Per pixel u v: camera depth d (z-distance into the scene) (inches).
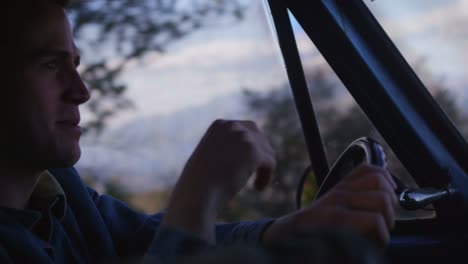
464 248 68.2
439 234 71.7
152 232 61.4
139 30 195.5
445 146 70.9
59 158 50.7
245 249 12.2
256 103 173.0
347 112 75.8
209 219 26.9
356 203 23.9
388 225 24.0
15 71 49.3
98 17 180.5
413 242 70.3
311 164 80.9
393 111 71.0
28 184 52.1
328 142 79.1
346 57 71.5
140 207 203.6
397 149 72.6
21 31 49.4
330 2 70.5
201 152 30.5
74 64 52.5
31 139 49.8
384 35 71.3
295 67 76.0
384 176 25.5
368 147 44.8
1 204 50.5
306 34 72.9
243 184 30.2
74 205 58.0
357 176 25.8
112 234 61.1
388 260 71.2
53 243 53.5
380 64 71.4
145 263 23.2
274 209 164.6
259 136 32.7
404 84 71.1
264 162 32.0
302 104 78.0
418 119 71.0
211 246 23.9
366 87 71.8
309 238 12.3
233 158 30.0
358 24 70.8
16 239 48.5
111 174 204.5
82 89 51.5
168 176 203.9
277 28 74.9
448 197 69.3
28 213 51.1
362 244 12.2
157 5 193.6
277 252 12.1
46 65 50.1
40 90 49.6
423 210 71.8
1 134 49.8
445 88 72.2
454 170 70.6
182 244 23.9
